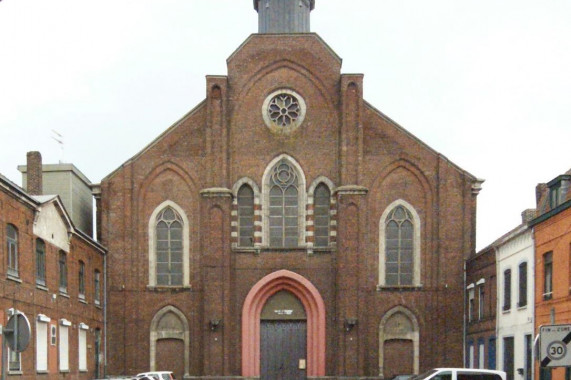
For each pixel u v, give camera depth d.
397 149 42.56
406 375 37.78
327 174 42.44
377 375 40.72
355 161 41.59
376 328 41.25
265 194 42.47
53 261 32.47
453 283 41.47
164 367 41.22
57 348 32.69
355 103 42.00
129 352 41.19
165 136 42.88
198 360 41.12
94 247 39.66
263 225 42.22
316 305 41.41
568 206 27.61
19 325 15.74
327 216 42.50
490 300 37.38
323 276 41.69
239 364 41.12
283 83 43.19
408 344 41.19
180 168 42.62
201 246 41.81
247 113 43.00
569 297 27.53
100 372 40.28
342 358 40.00
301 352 41.81
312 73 43.12
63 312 33.75
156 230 42.41
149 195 42.56
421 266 41.78
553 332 12.85
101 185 42.44
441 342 41.00
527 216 38.66
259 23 49.56
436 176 42.28
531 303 31.41
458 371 26.72
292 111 43.03
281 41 43.34
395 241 42.12
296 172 42.59
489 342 37.34
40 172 36.69
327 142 42.66
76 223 42.44
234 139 42.84
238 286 41.72
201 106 42.97
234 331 41.44
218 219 41.16
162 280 42.03
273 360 41.78
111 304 41.56
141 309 41.59
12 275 27.58
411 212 42.22
